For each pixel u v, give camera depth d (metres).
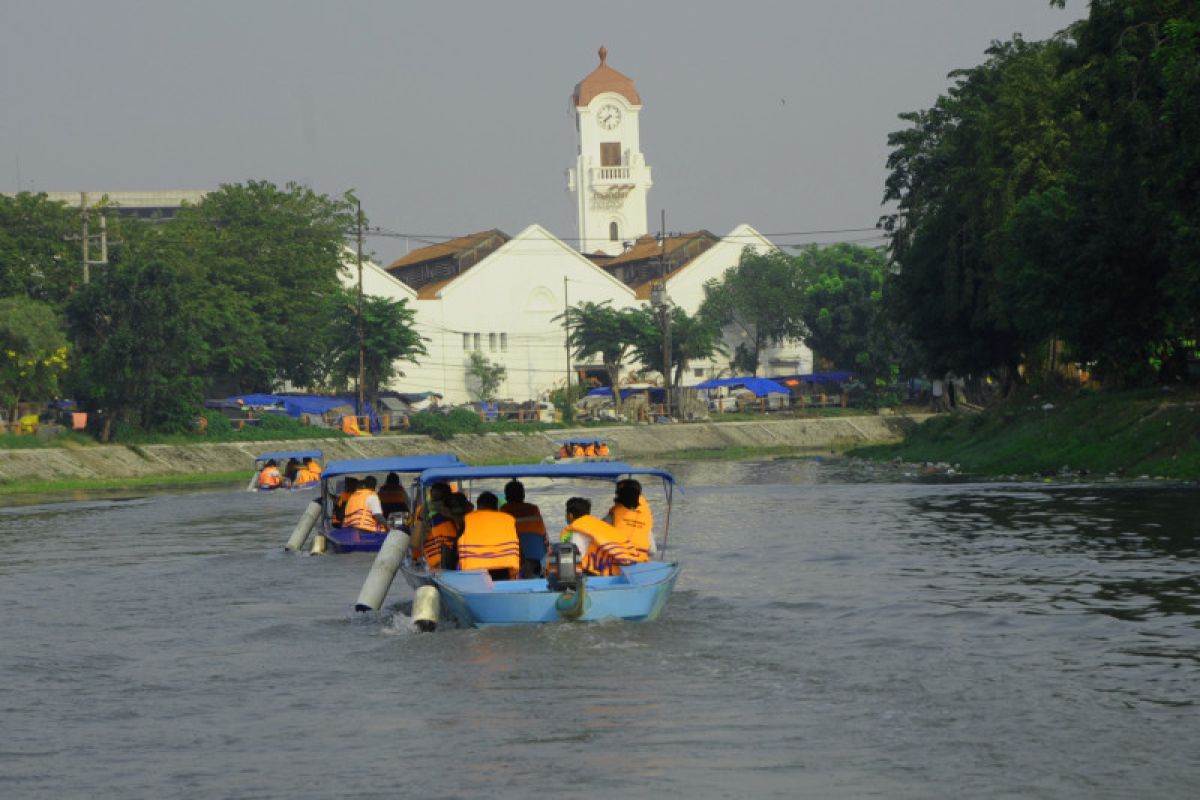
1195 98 77.50
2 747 24.80
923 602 38.59
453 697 27.61
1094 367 118.69
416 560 41.84
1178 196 87.25
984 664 29.44
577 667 30.22
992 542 53.84
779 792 20.48
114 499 112.62
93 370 157.12
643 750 23.00
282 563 56.53
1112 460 93.81
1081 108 100.50
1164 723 23.86
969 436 129.12
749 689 27.61
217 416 178.00
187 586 49.31
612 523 39.78
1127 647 30.70
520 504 41.03
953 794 20.20
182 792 21.55
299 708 27.38
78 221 187.62
